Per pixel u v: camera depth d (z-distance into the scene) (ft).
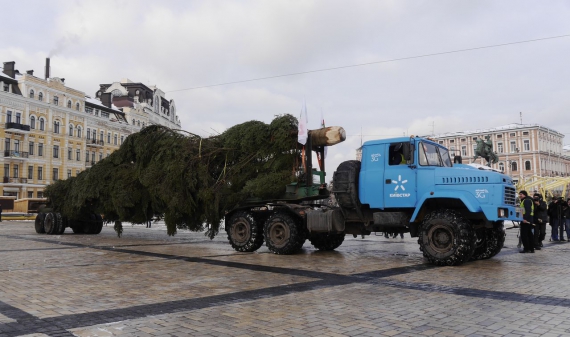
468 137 311.47
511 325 16.66
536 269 30.81
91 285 25.09
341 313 18.66
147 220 53.57
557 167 317.22
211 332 16.02
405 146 35.53
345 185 37.99
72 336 15.56
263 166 43.29
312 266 32.73
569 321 17.17
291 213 40.93
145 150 50.14
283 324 17.03
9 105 187.52
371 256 39.17
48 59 221.46
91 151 233.96
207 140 46.83
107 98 254.27
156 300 21.25
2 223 108.06
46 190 65.31
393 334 15.70
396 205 35.83
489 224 33.63
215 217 44.34
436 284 25.18
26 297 21.84
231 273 29.43
